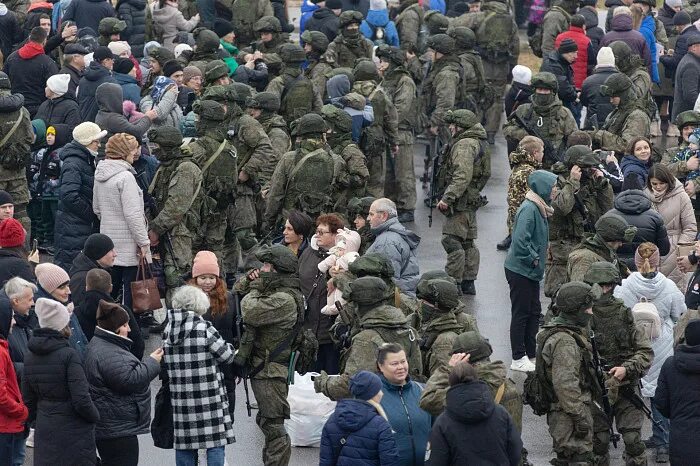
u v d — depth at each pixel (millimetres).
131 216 30812
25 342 25484
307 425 27844
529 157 35375
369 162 39719
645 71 44906
